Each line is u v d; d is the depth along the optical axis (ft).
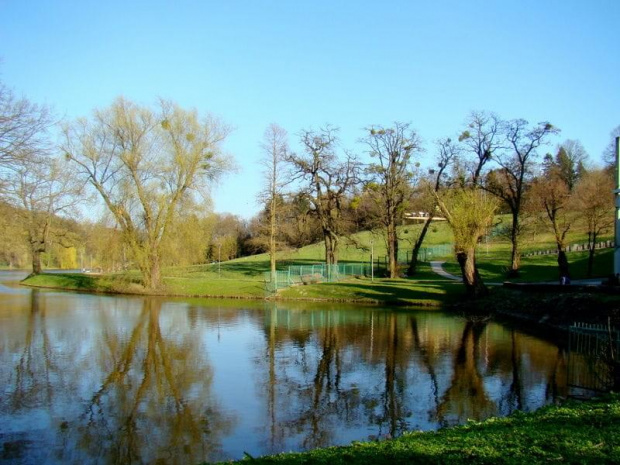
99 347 77.00
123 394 53.11
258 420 45.52
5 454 38.11
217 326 97.86
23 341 80.89
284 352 74.13
